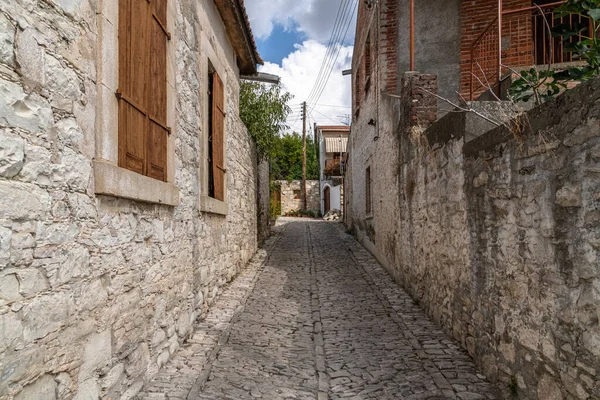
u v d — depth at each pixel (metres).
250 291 7.07
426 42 8.96
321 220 23.64
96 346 2.68
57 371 2.25
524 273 3.11
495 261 3.63
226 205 7.04
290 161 35.41
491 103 4.81
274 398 3.49
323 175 31.00
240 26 7.32
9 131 1.89
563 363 2.61
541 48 8.23
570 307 2.53
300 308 6.32
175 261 4.36
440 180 5.22
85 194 2.55
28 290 2.01
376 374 4.02
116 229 2.98
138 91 3.38
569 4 3.29
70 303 2.38
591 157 2.34
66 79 2.35
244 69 9.38
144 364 3.48
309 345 4.85
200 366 3.98
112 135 2.87
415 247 6.52
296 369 4.16
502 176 3.47
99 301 2.71
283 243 13.38
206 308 5.72
